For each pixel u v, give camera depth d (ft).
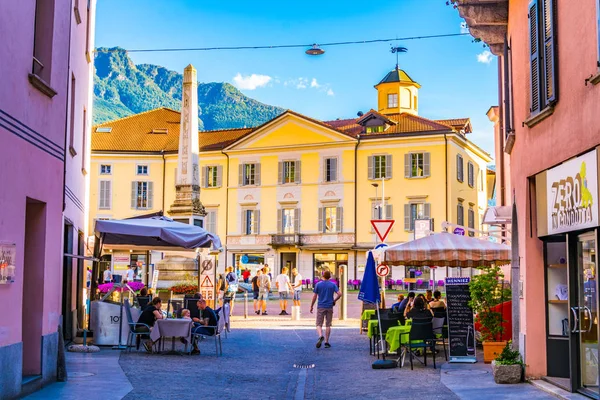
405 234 203.21
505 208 55.21
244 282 178.50
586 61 30.68
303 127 215.31
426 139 201.98
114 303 59.98
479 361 51.11
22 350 36.06
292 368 49.98
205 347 62.03
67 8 42.96
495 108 82.23
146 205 228.84
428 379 43.52
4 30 32.53
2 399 32.45
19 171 34.63
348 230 208.74
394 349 49.39
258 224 220.43
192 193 94.27
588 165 30.68
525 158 40.78
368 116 209.97
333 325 87.20
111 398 35.99
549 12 35.63
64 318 60.95
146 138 234.17
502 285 52.21
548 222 36.91
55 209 40.50
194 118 95.25
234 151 224.12
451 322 50.67
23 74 35.17
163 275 93.50
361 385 42.39
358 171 208.95
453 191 200.95
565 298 39.14
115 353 55.47
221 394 38.96
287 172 217.97
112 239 69.62
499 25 49.88
